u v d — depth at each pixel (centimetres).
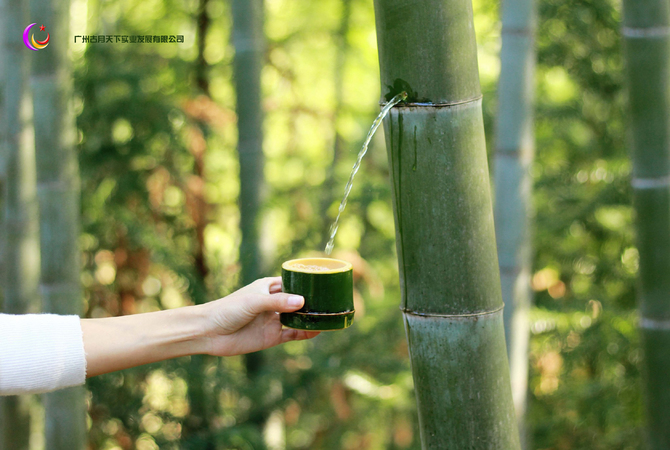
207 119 368
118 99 327
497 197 203
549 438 339
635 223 182
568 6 326
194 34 432
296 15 478
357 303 382
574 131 362
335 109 479
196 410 303
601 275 347
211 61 436
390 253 425
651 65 169
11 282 232
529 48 195
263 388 282
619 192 321
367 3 455
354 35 479
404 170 83
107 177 345
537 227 346
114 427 326
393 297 414
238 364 344
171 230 377
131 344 104
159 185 357
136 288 362
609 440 323
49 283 201
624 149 331
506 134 198
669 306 177
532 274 355
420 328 86
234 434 270
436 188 82
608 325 319
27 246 233
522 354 207
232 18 259
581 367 360
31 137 230
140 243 334
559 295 370
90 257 349
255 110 262
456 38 80
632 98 174
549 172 362
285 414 364
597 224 345
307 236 348
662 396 180
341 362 332
